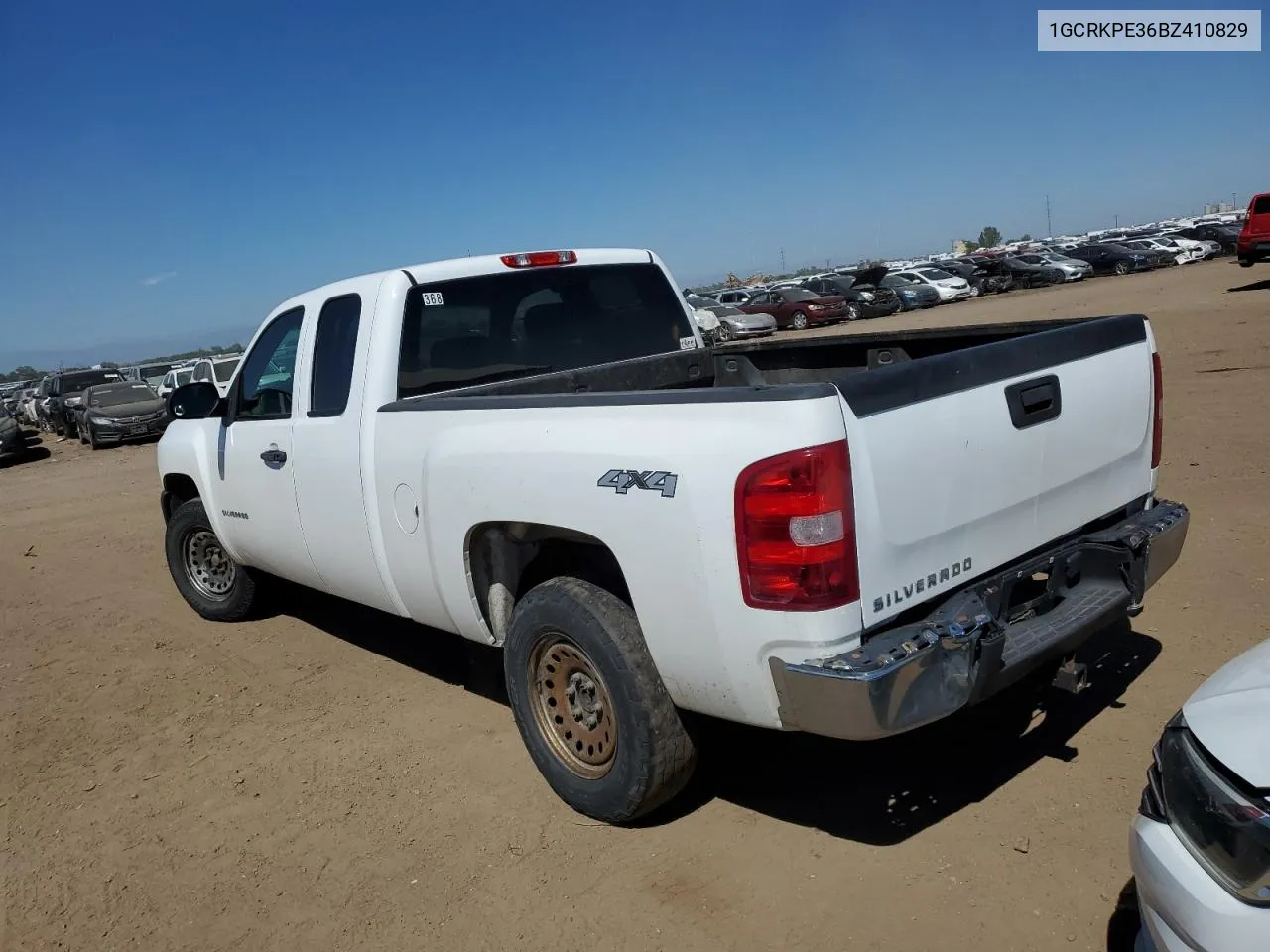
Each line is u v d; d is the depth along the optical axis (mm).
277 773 4449
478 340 4844
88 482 16250
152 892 3635
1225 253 46062
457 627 4234
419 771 4316
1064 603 3598
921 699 2850
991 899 3037
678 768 3443
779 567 2830
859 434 2838
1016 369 3324
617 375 5191
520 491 3564
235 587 6527
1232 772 2090
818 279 34875
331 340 4750
